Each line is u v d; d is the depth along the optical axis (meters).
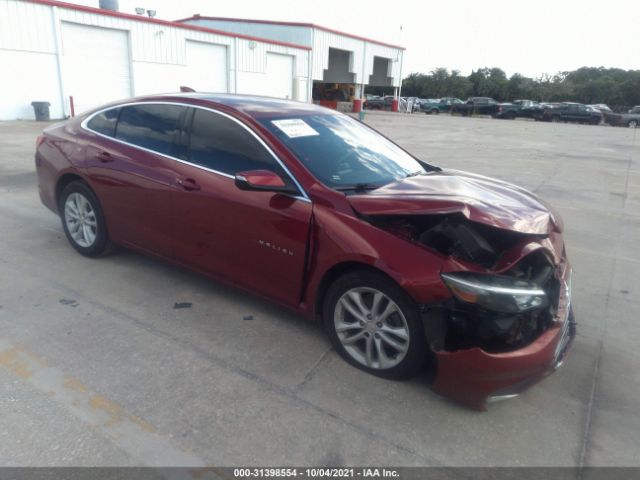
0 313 3.69
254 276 3.55
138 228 4.21
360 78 43.44
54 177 4.79
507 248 3.00
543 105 41.06
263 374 3.12
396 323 2.98
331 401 2.90
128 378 3.01
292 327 3.71
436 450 2.58
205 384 2.99
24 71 19.09
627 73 88.75
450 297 2.66
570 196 8.97
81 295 4.05
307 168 3.32
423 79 79.00
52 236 5.43
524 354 2.65
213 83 27.72
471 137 20.75
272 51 31.28
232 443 2.54
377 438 2.63
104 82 22.06
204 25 38.19
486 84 75.31
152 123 4.14
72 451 2.42
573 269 5.34
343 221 3.04
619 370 3.43
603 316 4.25
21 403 2.74
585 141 20.77
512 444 2.66
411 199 2.96
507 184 3.90
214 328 3.64
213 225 3.64
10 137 13.87
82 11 20.41
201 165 3.74
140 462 2.38
